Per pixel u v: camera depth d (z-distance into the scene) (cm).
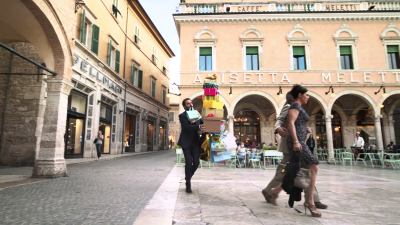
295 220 348
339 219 354
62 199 489
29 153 1262
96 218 362
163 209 402
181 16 1886
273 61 1870
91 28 1778
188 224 326
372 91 1842
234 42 1891
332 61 1870
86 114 1747
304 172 386
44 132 830
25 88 1303
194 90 1833
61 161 839
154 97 3266
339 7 1930
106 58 2055
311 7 1933
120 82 2298
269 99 1838
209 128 571
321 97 1845
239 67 1862
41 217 367
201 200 472
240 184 681
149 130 3147
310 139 478
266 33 1900
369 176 953
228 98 1836
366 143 2014
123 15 2412
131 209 411
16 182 703
